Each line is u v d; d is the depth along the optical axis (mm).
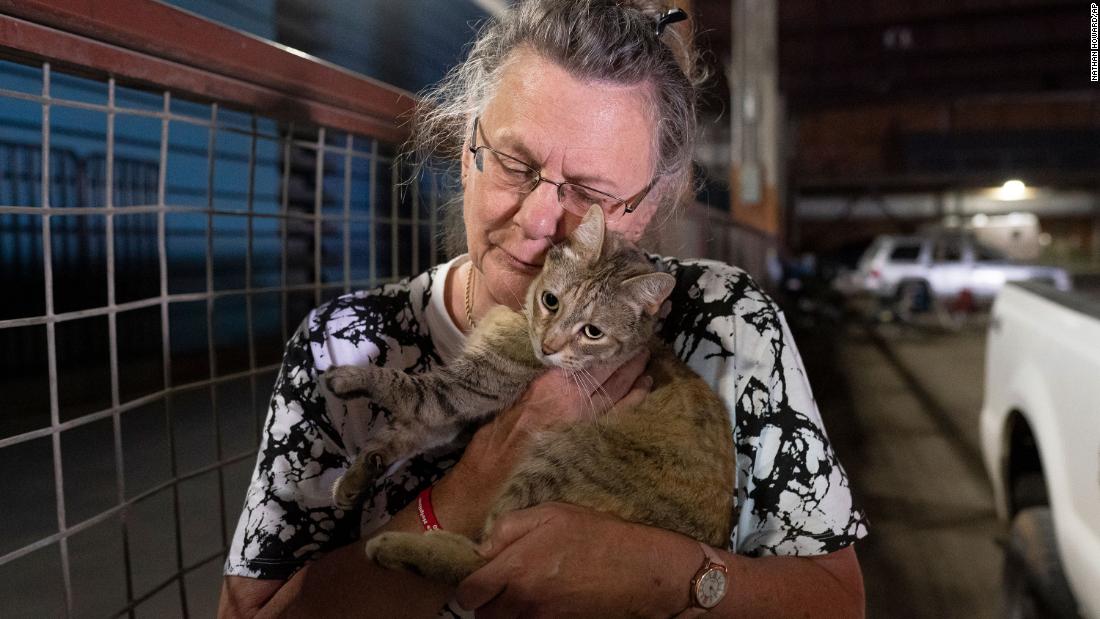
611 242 1766
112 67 1193
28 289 6742
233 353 6434
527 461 1475
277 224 2135
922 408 7812
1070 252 31172
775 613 1267
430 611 1264
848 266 31469
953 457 6004
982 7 22562
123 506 1328
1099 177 29484
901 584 3756
